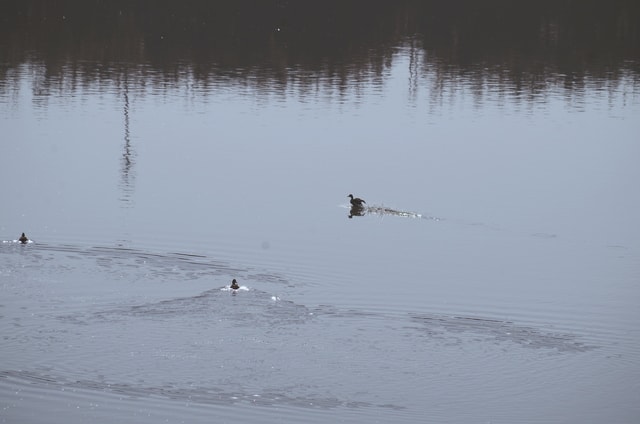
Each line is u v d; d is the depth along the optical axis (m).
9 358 58.16
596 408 54.66
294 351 59.94
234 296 68.50
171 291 69.25
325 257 79.19
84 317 63.97
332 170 109.81
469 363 59.34
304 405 53.78
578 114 145.88
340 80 168.88
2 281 69.94
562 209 96.94
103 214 89.25
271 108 143.88
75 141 119.88
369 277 74.62
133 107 141.50
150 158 112.56
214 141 122.25
